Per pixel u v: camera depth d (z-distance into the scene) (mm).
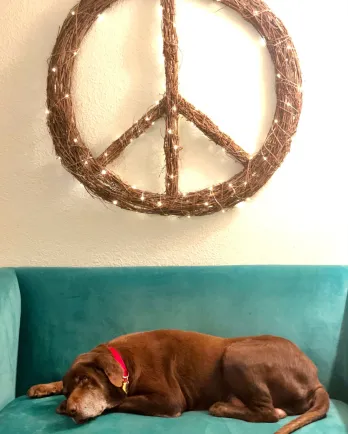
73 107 2217
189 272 2100
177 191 2189
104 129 2238
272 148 2180
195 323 2061
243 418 1699
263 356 1750
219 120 2248
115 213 2258
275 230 2281
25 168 2242
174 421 1677
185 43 2221
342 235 2285
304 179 2264
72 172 2164
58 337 2049
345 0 2219
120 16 2205
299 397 1758
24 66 2211
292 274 2094
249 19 2182
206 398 1818
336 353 2037
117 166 2248
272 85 2236
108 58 2217
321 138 2254
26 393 2018
